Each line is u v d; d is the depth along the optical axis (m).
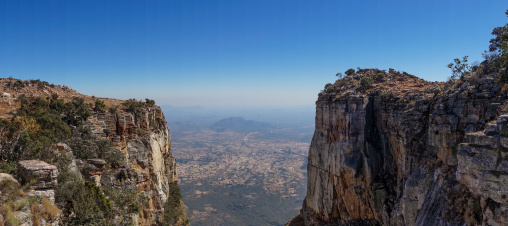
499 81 24.81
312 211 55.12
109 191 30.48
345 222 47.19
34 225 18.19
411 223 29.30
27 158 24.09
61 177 23.61
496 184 17.67
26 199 18.33
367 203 44.59
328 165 50.25
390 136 43.06
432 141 27.23
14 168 21.73
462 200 21.42
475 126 24.14
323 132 53.09
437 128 26.67
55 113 36.09
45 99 43.00
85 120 39.59
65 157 26.38
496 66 26.75
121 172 36.38
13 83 53.66
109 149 37.09
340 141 47.81
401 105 39.47
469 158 19.00
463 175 19.80
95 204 24.14
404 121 36.28
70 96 58.12
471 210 20.06
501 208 17.48
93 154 33.19
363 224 44.59
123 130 44.34
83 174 28.78
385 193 42.72
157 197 48.03
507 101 22.08
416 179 29.61
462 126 25.48
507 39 27.91
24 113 31.91
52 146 26.66
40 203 19.39
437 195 24.98
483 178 18.23
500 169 17.59
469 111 25.22
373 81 52.19
